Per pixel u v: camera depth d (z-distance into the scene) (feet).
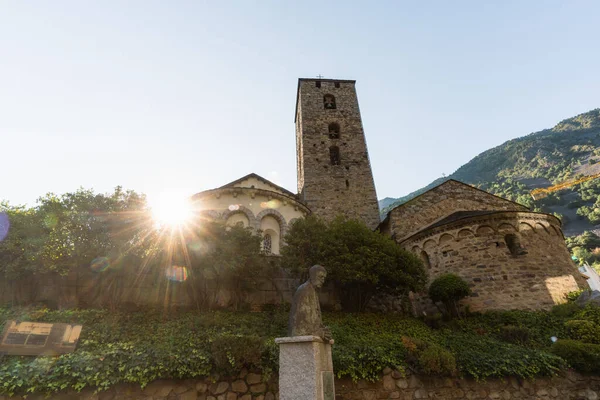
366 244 53.21
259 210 70.44
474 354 36.22
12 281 41.42
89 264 42.60
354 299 54.39
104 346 30.94
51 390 24.58
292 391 17.87
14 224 40.42
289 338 18.99
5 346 27.84
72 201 42.70
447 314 53.98
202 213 62.44
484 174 583.99
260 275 50.75
